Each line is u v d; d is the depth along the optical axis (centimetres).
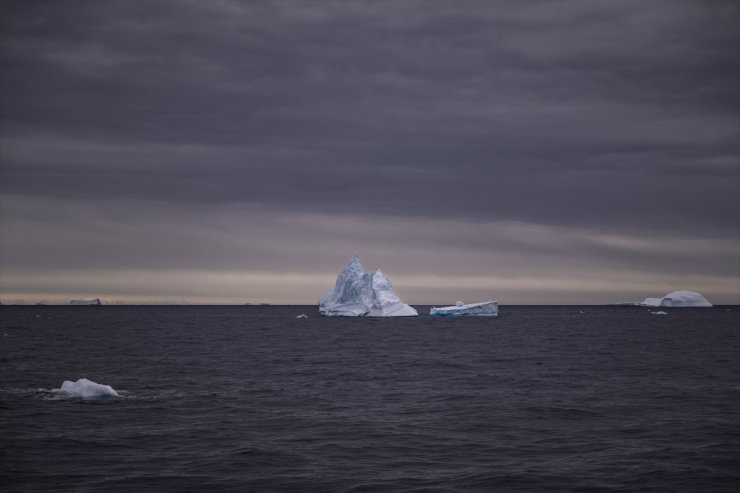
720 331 12194
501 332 11919
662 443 2675
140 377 4891
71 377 4825
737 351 7462
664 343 8888
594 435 2842
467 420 3183
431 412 3409
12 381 4544
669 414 3322
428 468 2323
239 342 9081
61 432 2848
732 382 4628
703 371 5366
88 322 16250
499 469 2306
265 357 6744
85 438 2744
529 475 2228
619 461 2403
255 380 4772
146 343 8638
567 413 3356
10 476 2203
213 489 2078
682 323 16150
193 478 2189
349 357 6819
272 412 3403
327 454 2512
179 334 10925
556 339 9844
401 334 11281
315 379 4853
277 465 2355
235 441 2717
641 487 2100
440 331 12238
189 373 5188
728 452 2516
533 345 8588
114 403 3622
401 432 2908
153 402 3675
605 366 5800
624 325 14950
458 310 17475
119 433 2848
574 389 4275
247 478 2194
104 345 8175
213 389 4253
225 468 2309
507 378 4912
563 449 2595
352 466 2348
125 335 10500
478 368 5678
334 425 3062
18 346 7869
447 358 6694
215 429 2953
